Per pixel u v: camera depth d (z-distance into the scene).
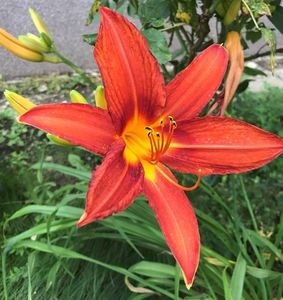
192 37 0.23
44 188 0.31
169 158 0.15
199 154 0.15
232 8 0.19
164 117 0.15
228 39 0.18
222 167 0.15
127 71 0.14
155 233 0.22
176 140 0.16
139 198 0.23
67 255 0.22
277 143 0.15
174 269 0.22
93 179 0.13
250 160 0.15
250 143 0.15
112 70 0.14
